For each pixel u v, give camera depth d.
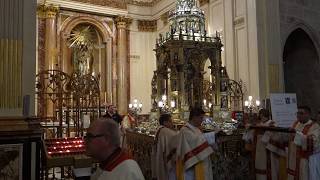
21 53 6.11
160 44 10.95
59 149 6.74
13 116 5.69
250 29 12.38
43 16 17.31
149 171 7.82
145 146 8.21
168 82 10.84
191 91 10.35
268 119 7.45
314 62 12.51
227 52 13.73
